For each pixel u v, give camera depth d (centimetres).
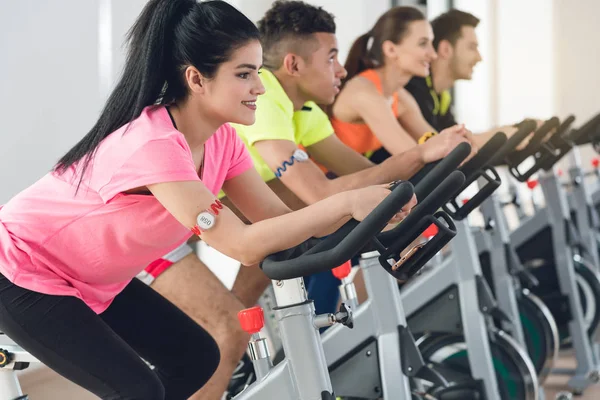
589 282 405
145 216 171
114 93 172
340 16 502
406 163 229
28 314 171
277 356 271
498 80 734
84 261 178
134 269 186
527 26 728
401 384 212
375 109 303
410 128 351
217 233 158
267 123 245
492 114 737
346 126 314
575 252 416
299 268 147
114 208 170
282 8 255
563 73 730
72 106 333
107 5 344
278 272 150
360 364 217
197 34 164
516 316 327
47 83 322
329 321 163
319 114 281
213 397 250
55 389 315
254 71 170
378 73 321
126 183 162
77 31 333
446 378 276
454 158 166
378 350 216
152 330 200
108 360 172
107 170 166
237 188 199
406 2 580
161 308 202
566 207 389
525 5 727
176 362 201
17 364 173
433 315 278
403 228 156
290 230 154
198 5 168
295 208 282
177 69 169
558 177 402
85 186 171
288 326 164
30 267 174
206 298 254
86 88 339
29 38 314
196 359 202
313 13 255
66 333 172
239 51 166
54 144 327
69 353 171
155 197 168
